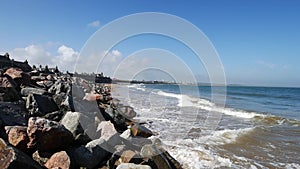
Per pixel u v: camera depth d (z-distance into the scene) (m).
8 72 9.75
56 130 4.26
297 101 34.94
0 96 6.17
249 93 53.38
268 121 15.34
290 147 8.69
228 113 17.94
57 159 4.03
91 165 4.38
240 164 6.60
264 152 7.92
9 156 3.46
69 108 7.10
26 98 6.93
